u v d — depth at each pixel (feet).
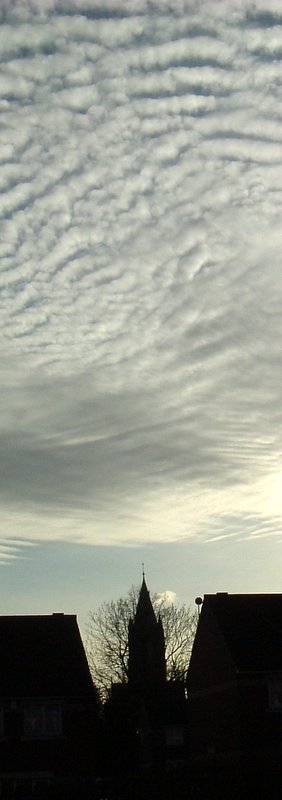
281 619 184.03
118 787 161.07
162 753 243.19
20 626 193.16
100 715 244.42
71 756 172.96
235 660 170.60
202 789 139.23
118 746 234.38
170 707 252.01
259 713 167.43
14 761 171.12
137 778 164.55
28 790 168.04
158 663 283.79
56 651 186.50
